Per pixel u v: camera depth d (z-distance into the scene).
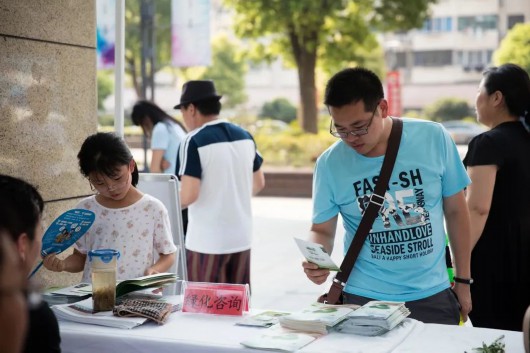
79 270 3.28
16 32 3.62
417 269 2.84
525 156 3.27
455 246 3.00
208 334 2.52
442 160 2.86
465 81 39.16
